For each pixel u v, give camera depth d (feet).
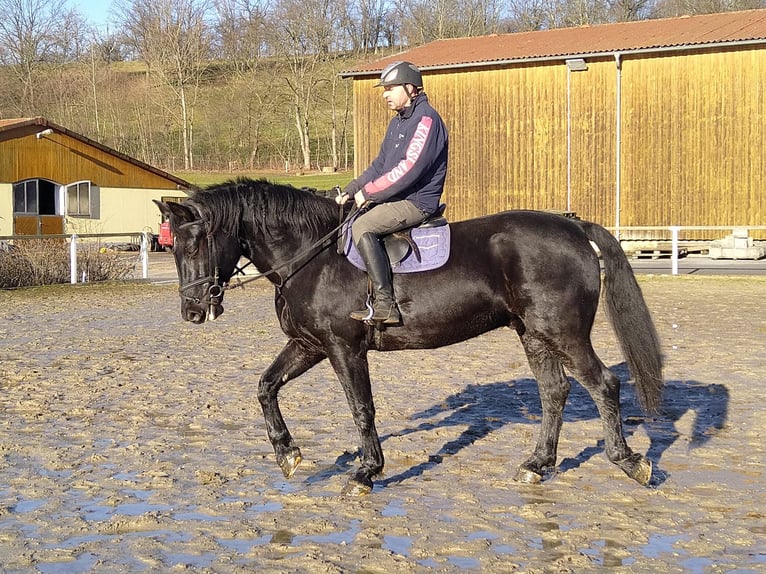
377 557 15.34
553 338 19.12
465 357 36.60
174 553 15.65
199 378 32.37
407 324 19.19
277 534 16.58
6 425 25.27
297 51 239.71
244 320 49.73
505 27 257.75
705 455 21.72
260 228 19.54
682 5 234.17
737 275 69.15
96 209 119.34
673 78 89.04
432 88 100.01
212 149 235.40
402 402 27.96
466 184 99.35
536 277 19.06
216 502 18.48
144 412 26.84
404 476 20.29
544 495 18.80
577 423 25.31
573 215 83.87
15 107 240.53
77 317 51.21
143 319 50.34
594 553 15.51
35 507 18.25
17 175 110.11
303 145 225.56
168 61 237.45
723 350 36.99
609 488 19.24
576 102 93.15
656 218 91.09
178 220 19.33
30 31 250.57
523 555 15.43
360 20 258.98
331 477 20.30
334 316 19.04
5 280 68.74
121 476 20.35
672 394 28.81
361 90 103.24
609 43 93.04
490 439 23.45
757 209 86.84
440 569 14.83
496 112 97.04
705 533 16.43
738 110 86.74
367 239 18.83
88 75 243.81
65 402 28.27
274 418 20.02
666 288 62.34
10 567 15.10
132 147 230.27
